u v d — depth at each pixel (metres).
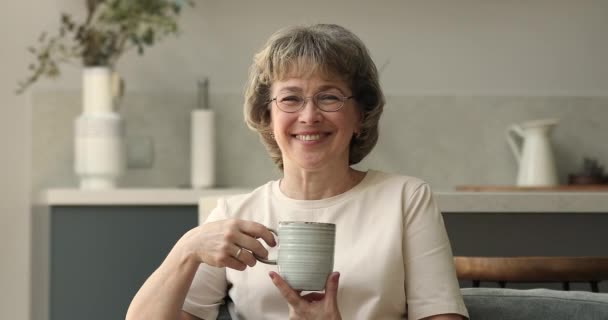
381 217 1.79
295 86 1.78
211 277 1.83
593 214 2.71
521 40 4.10
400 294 1.75
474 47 4.11
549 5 4.05
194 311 1.81
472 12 4.06
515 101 4.18
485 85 4.16
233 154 4.11
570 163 4.20
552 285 2.60
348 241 1.78
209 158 3.94
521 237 2.69
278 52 1.78
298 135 1.79
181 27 3.98
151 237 3.45
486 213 2.67
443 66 4.13
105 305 3.43
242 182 4.12
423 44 4.09
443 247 1.77
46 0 3.91
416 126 4.15
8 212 3.96
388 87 4.14
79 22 3.96
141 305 1.68
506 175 4.18
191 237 1.65
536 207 2.66
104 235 3.44
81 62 3.99
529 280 2.06
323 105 1.78
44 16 3.93
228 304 1.84
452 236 2.67
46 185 4.02
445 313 1.71
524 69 4.15
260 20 4.01
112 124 3.65
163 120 4.08
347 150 1.84
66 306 3.41
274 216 1.83
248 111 1.91
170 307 1.67
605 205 2.70
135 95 4.07
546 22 4.08
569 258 2.05
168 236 3.46
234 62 4.07
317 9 4.02
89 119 3.63
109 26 3.85
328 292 1.56
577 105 4.19
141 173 4.10
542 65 4.14
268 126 1.92
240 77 4.09
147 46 4.00
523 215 2.69
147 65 4.04
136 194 3.44
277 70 1.78
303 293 1.77
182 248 1.65
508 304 1.76
